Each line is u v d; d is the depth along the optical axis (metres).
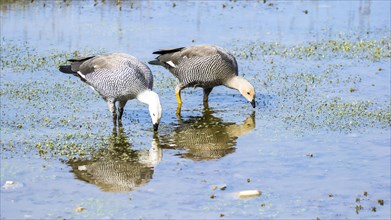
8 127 15.77
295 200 12.17
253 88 17.70
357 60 22.06
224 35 24.94
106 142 15.07
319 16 28.08
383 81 19.91
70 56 21.75
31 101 17.73
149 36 24.42
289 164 13.87
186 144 15.10
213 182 12.93
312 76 20.27
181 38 24.25
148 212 11.62
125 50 22.58
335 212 11.72
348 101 18.08
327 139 15.32
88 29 25.22
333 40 24.22
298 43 24.06
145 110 17.66
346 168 13.66
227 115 17.30
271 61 21.73
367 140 15.23
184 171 13.48
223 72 17.78
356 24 26.84
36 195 12.21
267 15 28.17
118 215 11.49
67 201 12.01
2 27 25.16
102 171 13.40
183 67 17.94
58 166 13.58
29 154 14.14
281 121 16.69
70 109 17.31
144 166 13.72
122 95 15.97
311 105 17.86
